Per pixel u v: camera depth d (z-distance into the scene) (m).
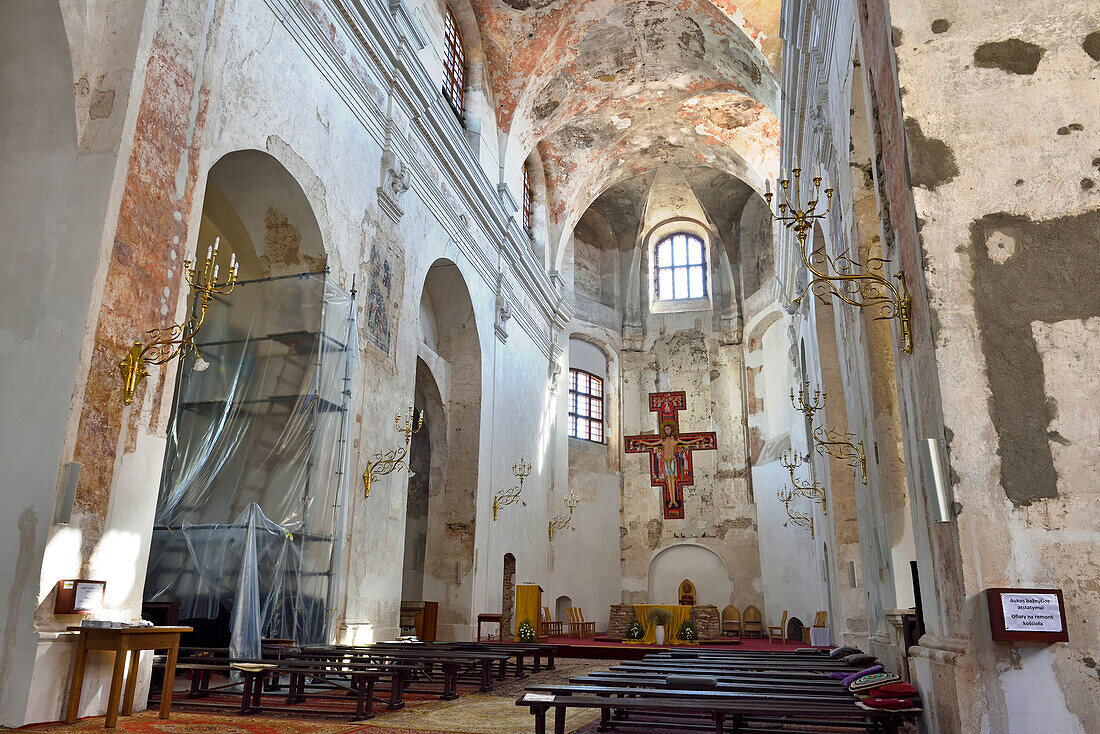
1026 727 3.95
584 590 22.44
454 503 15.84
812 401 15.73
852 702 5.18
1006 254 4.56
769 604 21.98
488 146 17.16
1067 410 4.27
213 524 8.61
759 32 14.68
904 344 5.12
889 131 5.36
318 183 10.12
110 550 6.07
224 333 10.02
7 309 6.12
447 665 7.97
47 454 5.73
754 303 24.22
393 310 12.23
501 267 18.27
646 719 6.88
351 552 10.42
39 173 6.36
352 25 11.14
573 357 24.62
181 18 7.16
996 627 4.03
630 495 24.45
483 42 16.94
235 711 6.55
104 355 6.13
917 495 5.17
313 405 9.29
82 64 6.42
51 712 5.47
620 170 23.11
